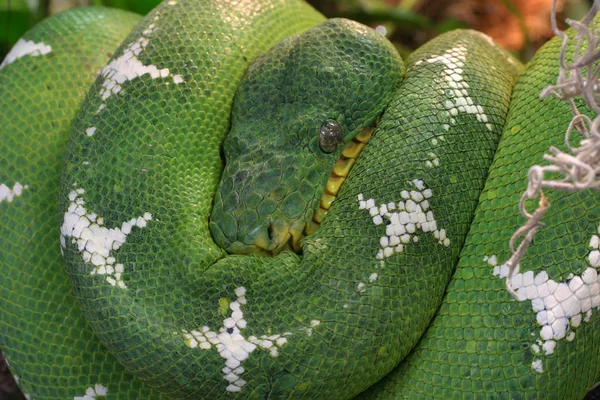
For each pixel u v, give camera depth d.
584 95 0.55
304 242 0.59
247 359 0.58
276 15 0.64
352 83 0.61
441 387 0.59
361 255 0.59
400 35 0.75
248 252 0.60
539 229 0.58
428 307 0.59
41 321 0.61
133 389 0.61
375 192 0.60
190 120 0.61
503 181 0.60
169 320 0.58
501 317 0.58
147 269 0.59
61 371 0.61
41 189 0.62
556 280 0.58
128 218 0.59
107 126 0.60
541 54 0.62
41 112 0.63
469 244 0.60
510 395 0.58
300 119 0.60
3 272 0.62
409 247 0.59
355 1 0.73
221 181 0.61
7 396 0.67
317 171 0.60
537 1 0.73
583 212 0.58
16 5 0.72
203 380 0.58
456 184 0.60
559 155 0.54
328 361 0.58
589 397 0.62
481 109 0.61
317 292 0.58
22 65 0.64
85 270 0.59
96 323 0.59
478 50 0.63
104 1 0.70
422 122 0.60
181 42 0.62
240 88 0.62
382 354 0.58
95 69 0.64
